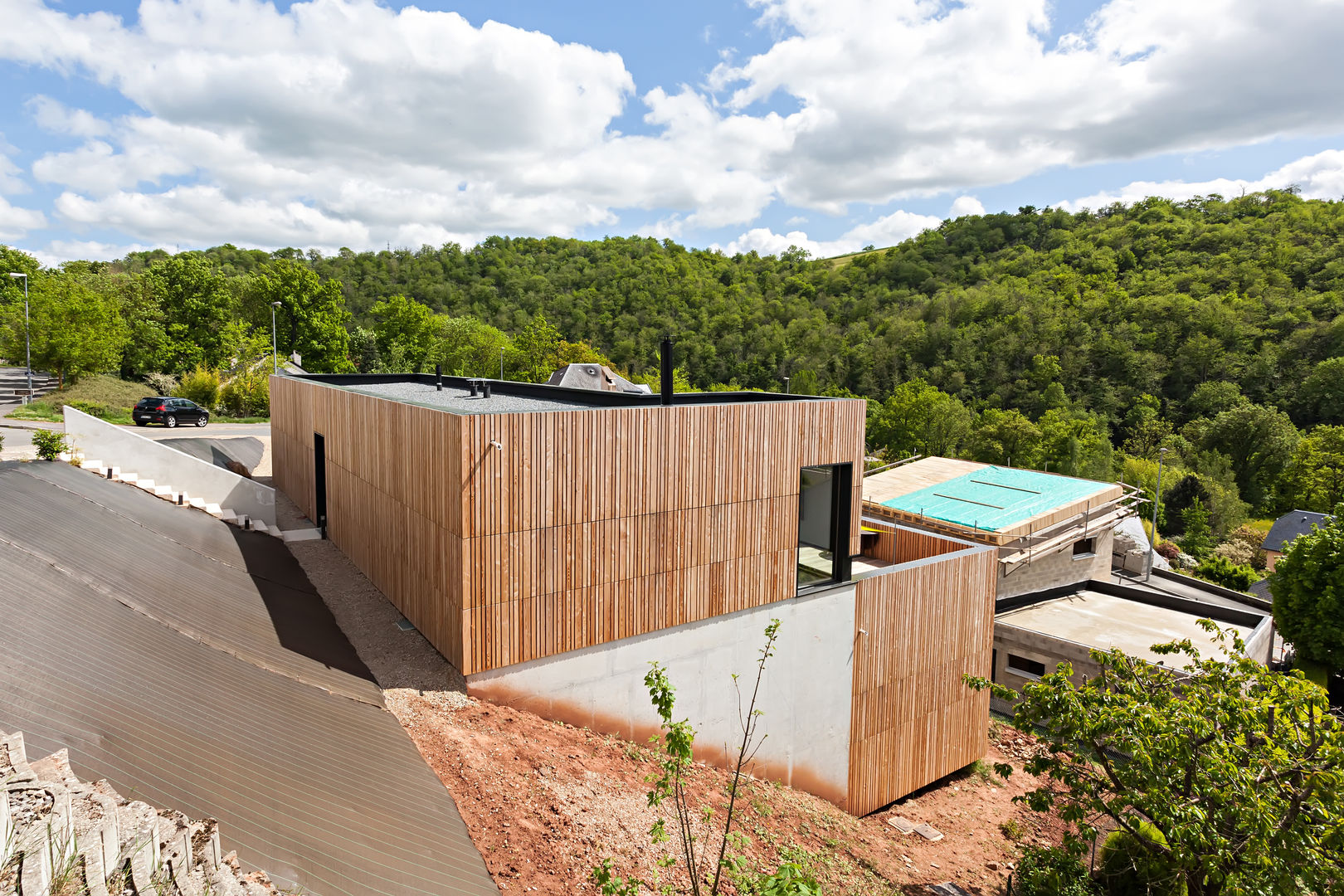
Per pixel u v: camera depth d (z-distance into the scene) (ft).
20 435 80.89
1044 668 68.28
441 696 30.55
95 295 132.36
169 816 16.48
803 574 42.50
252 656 28.60
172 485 56.03
